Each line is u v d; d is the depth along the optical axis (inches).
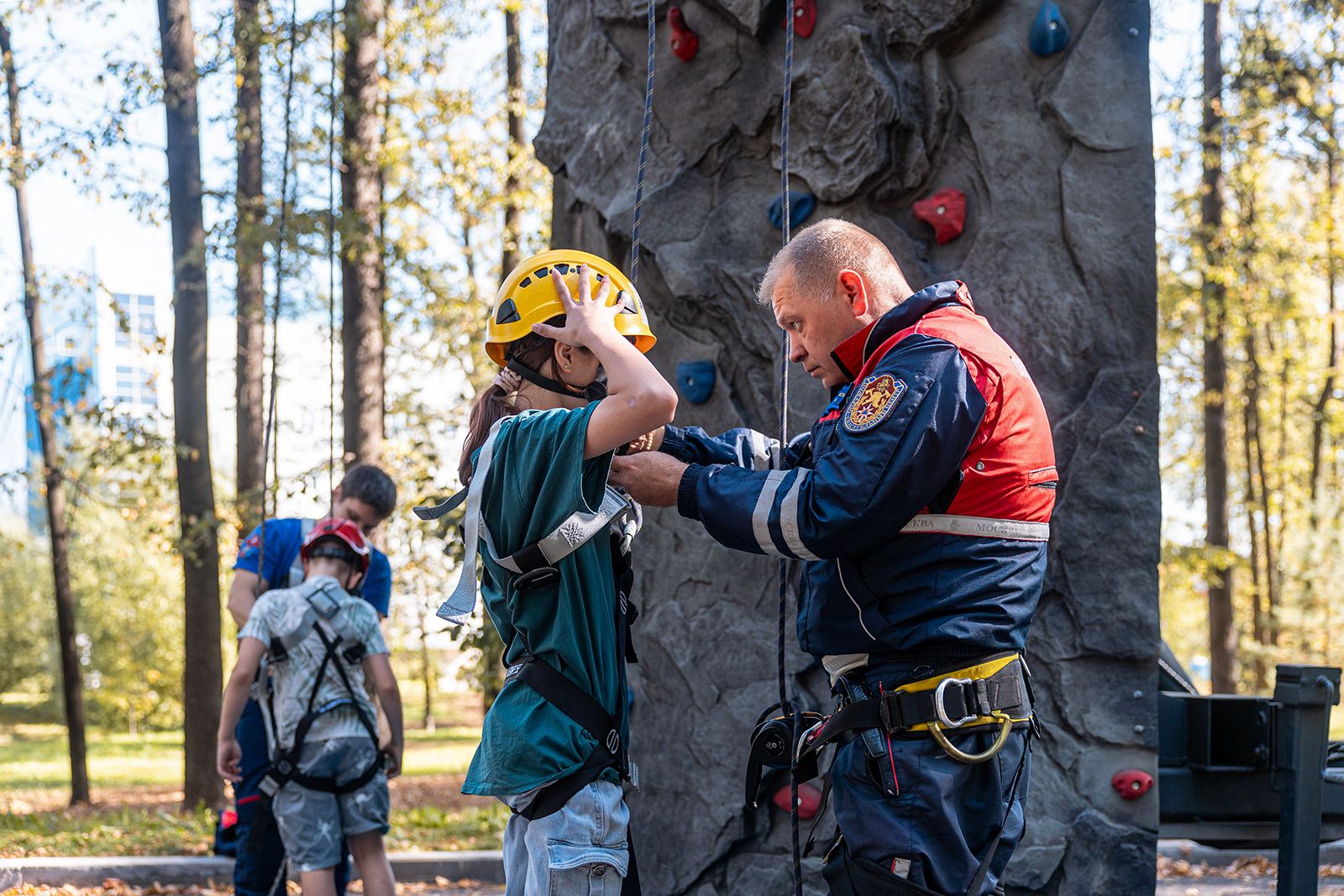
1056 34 129.0
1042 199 130.5
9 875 237.9
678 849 141.0
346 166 395.2
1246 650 772.6
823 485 75.6
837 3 135.3
